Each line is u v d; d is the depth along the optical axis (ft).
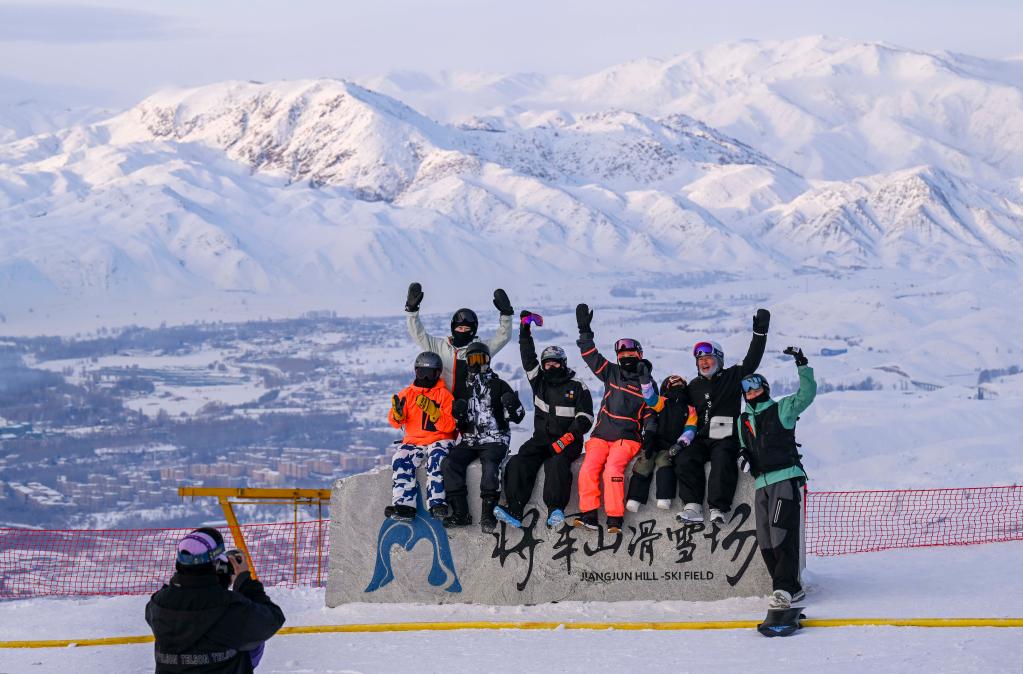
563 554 42.11
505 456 42.19
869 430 428.15
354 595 43.27
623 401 40.83
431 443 42.11
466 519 41.70
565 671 30.25
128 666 35.47
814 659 29.60
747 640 33.40
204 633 22.63
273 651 35.60
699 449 40.81
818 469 254.27
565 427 41.50
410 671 31.37
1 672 34.86
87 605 48.65
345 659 33.71
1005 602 36.58
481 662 32.17
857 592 41.34
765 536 39.34
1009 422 441.27
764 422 38.93
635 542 41.83
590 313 41.45
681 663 30.40
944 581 42.63
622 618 38.99
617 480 40.70
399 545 43.01
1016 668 26.91
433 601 42.73
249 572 24.40
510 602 42.14
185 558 22.90
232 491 47.37
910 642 30.73
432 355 41.81
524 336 41.83
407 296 42.78
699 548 41.68
